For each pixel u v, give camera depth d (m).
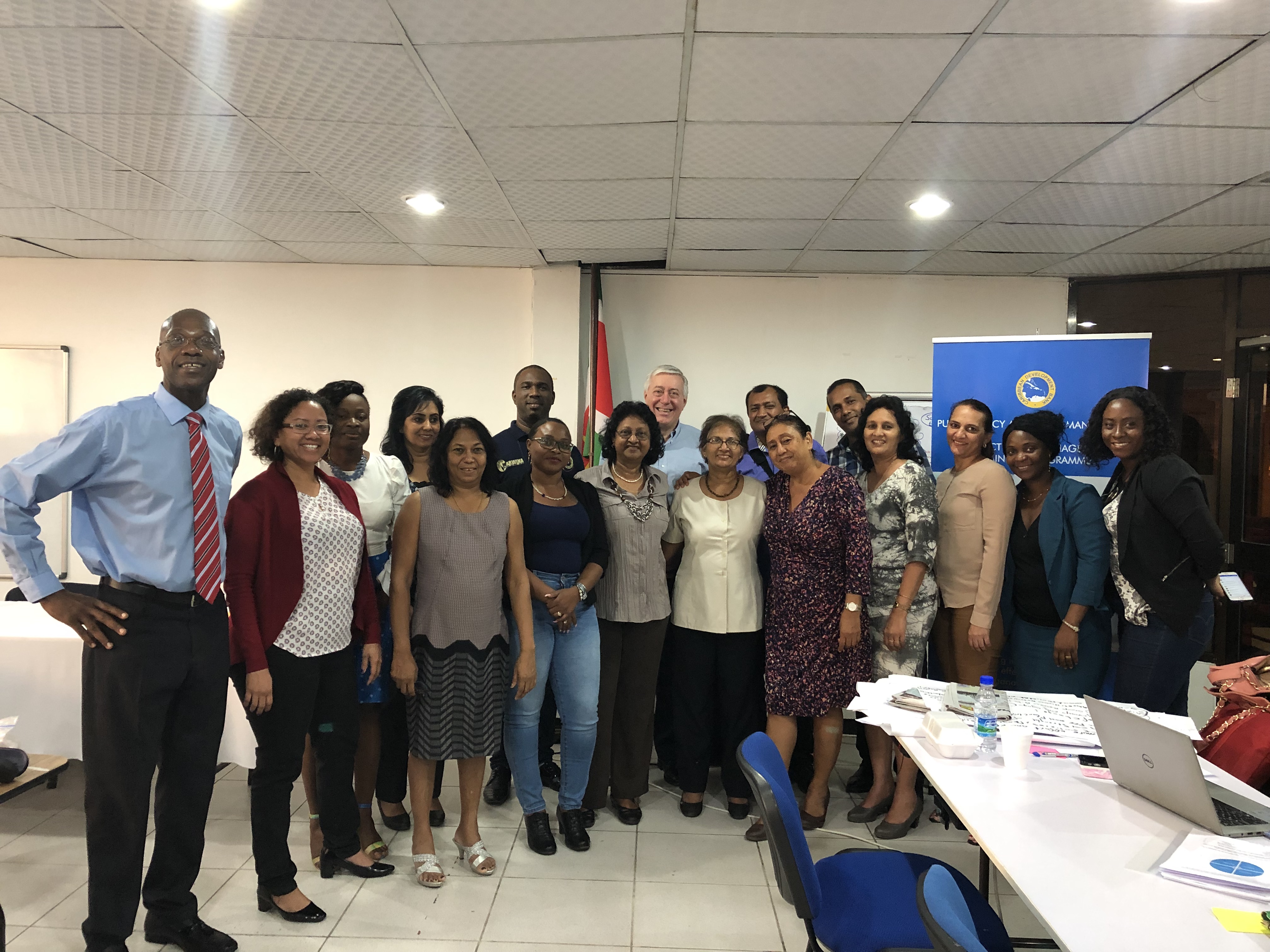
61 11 2.00
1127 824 1.50
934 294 4.73
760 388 3.58
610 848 2.82
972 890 1.74
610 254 4.43
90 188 3.38
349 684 2.40
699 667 3.02
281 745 2.27
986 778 1.71
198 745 2.13
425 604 2.48
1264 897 1.25
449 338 4.75
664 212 3.64
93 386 4.72
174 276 4.71
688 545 3.00
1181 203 3.41
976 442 2.91
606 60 2.24
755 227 3.84
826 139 2.78
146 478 2.02
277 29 2.08
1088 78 2.32
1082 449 2.89
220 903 2.42
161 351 2.08
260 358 4.75
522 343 4.75
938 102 2.49
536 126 2.69
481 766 2.64
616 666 2.95
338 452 2.62
